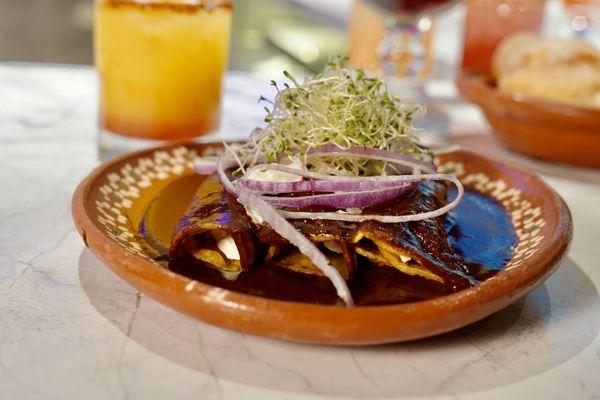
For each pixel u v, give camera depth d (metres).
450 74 0.88
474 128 0.60
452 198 0.38
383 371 0.25
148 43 0.43
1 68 0.69
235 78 0.72
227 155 0.33
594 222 0.40
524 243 0.32
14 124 0.52
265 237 0.29
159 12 0.42
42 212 0.37
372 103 0.33
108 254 0.26
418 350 0.26
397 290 0.28
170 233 0.33
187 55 0.44
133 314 0.28
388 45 0.61
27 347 0.25
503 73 0.55
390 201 0.31
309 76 0.36
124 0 0.42
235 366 0.25
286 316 0.24
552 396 0.24
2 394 0.23
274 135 0.32
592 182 0.48
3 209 0.36
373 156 0.32
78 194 0.32
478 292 0.25
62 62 1.23
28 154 0.45
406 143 0.34
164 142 0.46
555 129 0.47
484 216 0.36
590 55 0.52
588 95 0.49
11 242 0.33
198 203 0.31
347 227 0.29
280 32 1.14
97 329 0.26
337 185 0.31
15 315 0.27
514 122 0.49
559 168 0.50
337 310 0.24
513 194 0.38
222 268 0.29
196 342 0.26
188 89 0.45
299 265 0.30
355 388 0.24
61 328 0.26
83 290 0.29
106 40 0.44
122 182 0.36
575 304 0.31
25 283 0.29
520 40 0.57
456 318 0.25
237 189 0.30
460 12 1.11
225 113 0.58
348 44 0.72
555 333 0.28
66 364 0.24
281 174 0.31
